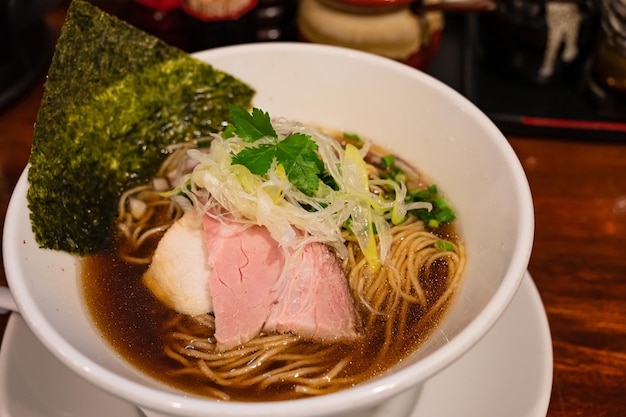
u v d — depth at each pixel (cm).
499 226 31
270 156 32
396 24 43
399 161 37
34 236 30
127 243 35
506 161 32
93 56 34
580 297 37
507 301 27
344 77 38
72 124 33
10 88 46
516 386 30
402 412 30
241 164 32
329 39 45
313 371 30
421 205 35
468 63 48
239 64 38
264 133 33
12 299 29
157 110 37
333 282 32
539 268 38
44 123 32
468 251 33
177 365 30
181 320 32
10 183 42
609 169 44
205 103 38
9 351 31
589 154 44
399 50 44
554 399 33
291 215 32
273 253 33
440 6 43
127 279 33
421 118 36
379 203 34
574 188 42
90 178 35
